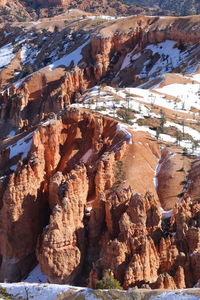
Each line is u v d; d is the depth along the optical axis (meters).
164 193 99.69
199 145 114.81
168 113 139.50
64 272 83.00
